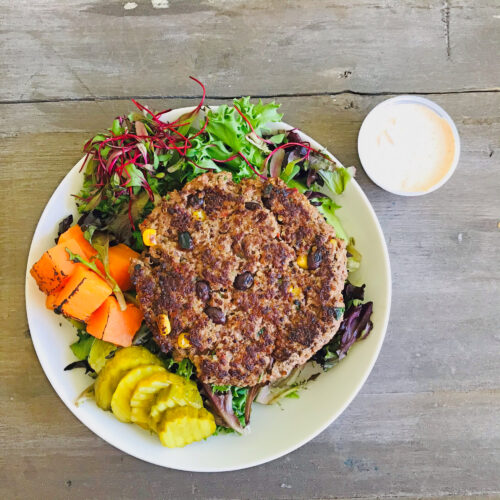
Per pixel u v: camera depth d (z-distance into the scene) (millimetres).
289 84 436
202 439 386
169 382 369
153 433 388
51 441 426
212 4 434
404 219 436
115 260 373
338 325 360
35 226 428
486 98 440
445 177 413
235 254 356
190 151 376
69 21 434
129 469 427
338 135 436
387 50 437
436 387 434
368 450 433
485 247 438
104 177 388
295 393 397
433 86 440
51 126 432
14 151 431
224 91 434
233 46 435
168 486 427
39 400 426
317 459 432
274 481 430
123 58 434
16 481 423
